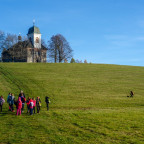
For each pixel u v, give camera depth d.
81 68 73.94
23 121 22.45
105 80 57.88
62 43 105.12
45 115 25.69
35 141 16.16
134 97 42.44
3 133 18.22
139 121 21.98
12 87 45.38
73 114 25.84
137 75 66.31
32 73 60.59
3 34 106.12
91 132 18.28
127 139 16.44
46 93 42.91
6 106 32.78
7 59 112.38
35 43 119.88
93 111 28.31
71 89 47.19
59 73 63.31
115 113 26.17
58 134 17.77
